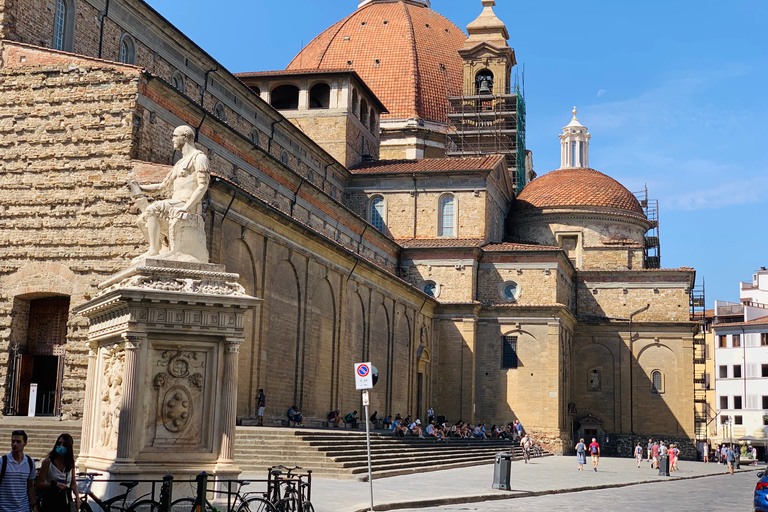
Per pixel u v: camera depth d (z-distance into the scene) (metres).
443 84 102.44
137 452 20.78
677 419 83.88
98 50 46.72
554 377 74.50
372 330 63.44
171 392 21.36
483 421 75.19
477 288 77.44
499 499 34.97
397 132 97.00
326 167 75.44
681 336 84.62
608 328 85.88
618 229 88.88
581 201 88.12
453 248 76.19
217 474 21.12
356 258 59.12
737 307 125.50
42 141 41.34
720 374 120.69
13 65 42.25
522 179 97.94
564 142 102.62
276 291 49.19
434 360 75.31
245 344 45.03
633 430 84.44
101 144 40.81
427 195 79.75
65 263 40.22
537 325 75.44
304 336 52.31
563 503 33.94
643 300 85.88
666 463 56.12
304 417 52.28
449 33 108.50
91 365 23.92
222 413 21.62
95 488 21.16
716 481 54.31
